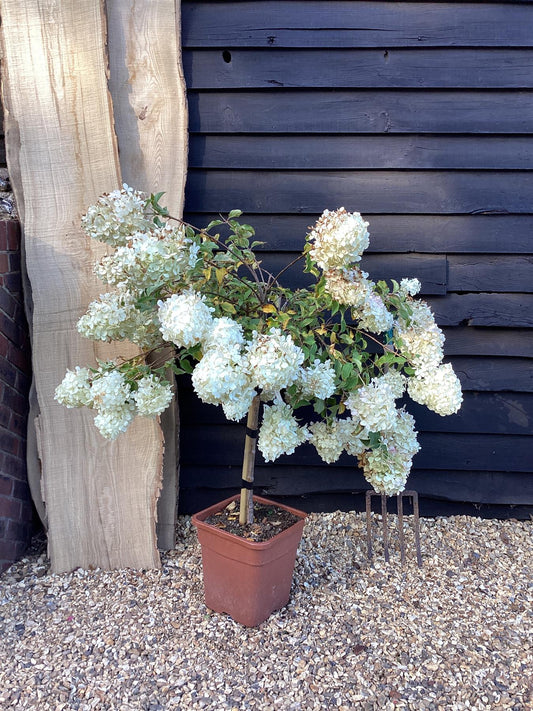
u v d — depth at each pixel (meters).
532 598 1.96
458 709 1.53
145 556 2.10
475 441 2.35
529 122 2.16
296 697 1.56
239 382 1.42
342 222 1.48
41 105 1.99
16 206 2.04
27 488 2.22
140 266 1.49
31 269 2.02
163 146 2.06
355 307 1.63
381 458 1.69
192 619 1.84
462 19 2.12
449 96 2.17
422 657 1.69
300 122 2.18
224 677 1.62
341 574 2.08
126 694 1.58
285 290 1.76
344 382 1.58
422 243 2.24
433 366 1.62
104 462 2.09
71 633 1.79
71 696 1.57
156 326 1.69
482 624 1.83
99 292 2.03
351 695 1.57
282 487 2.40
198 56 2.16
